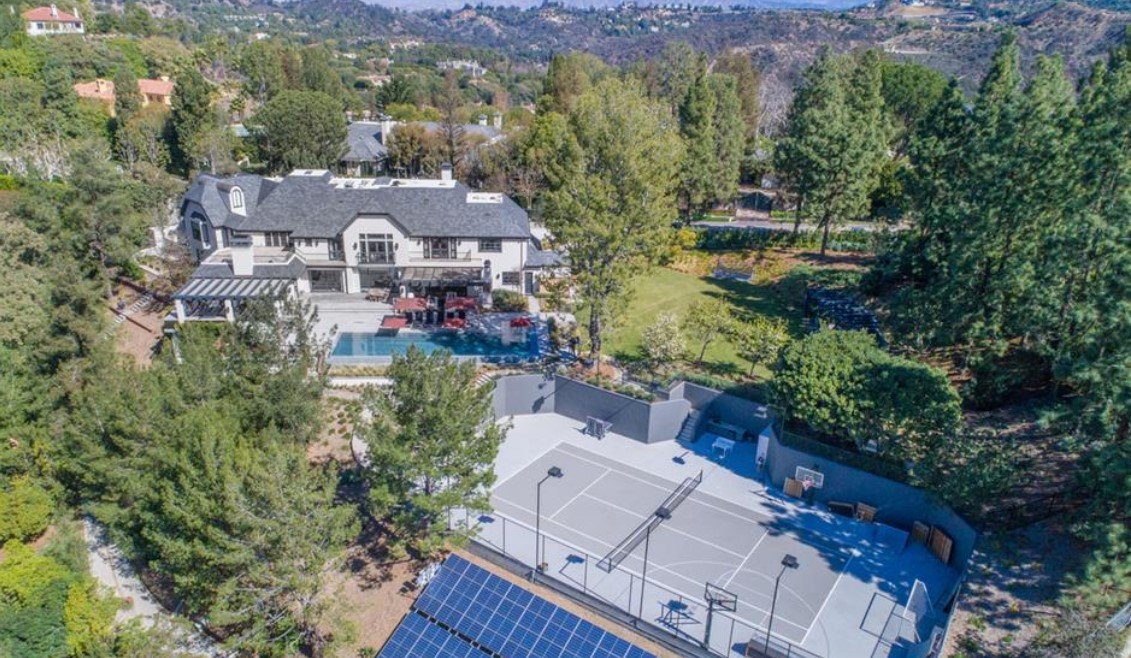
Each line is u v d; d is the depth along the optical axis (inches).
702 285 2652.6
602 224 1840.6
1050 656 1002.1
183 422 1284.4
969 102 2330.2
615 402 1836.9
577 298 2004.2
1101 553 1021.2
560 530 1457.9
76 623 1227.2
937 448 1350.9
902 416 1407.5
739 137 3270.2
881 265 2326.5
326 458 1665.8
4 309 1892.2
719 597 1246.3
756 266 2751.0
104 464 1357.0
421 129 3848.4
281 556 1107.9
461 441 1267.2
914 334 1760.6
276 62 5128.0
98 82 5315.0
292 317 1563.7
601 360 2060.8
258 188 2785.4
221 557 1075.3
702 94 3063.5
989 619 1124.5
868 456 1494.8
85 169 2423.7
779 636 1179.3
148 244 2962.6
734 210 3531.0
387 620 1262.3
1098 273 1309.1
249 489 1085.1
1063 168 1502.2
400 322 2252.7
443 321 2364.7
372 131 4284.0
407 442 1248.8
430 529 1249.4
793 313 2367.1
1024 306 1494.8
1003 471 1264.8
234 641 1088.8
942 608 1238.9
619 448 1790.1
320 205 2578.7
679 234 2477.9
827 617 1229.7
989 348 1647.4
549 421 1920.5
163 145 4005.9
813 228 2970.0
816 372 1510.8
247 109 5344.5
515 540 1421.0
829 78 3494.1
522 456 1738.4
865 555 1392.7
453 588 1242.6
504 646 1143.0
